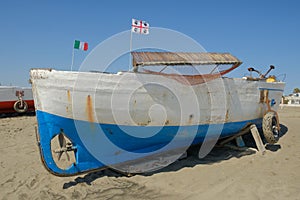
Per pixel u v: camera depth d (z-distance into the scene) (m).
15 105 13.98
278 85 6.90
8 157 5.75
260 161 5.07
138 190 3.82
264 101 6.34
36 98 3.91
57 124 3.93
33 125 10.75
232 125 5.59
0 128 9.95
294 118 12.18
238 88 5.50
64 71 3.78
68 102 3.80
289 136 7.60
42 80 3.83
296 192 3.51
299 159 5.16
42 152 3.85
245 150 5.85
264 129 5.97
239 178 4.14
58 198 3.60
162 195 3.62
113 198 3.55
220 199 3.40
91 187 3.95
